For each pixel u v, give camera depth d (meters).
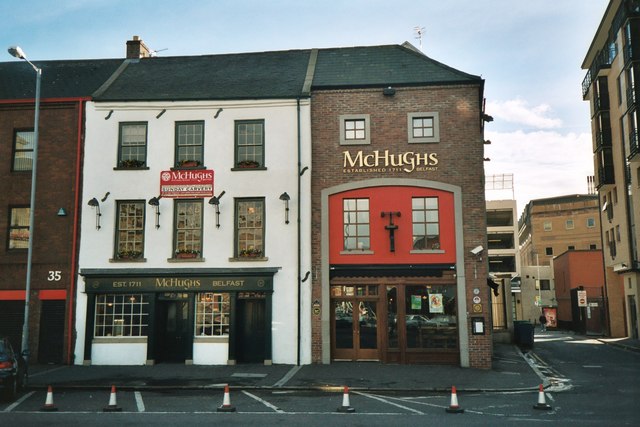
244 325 20.58
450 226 20.09
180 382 16.28
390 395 14.49
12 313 21.03
